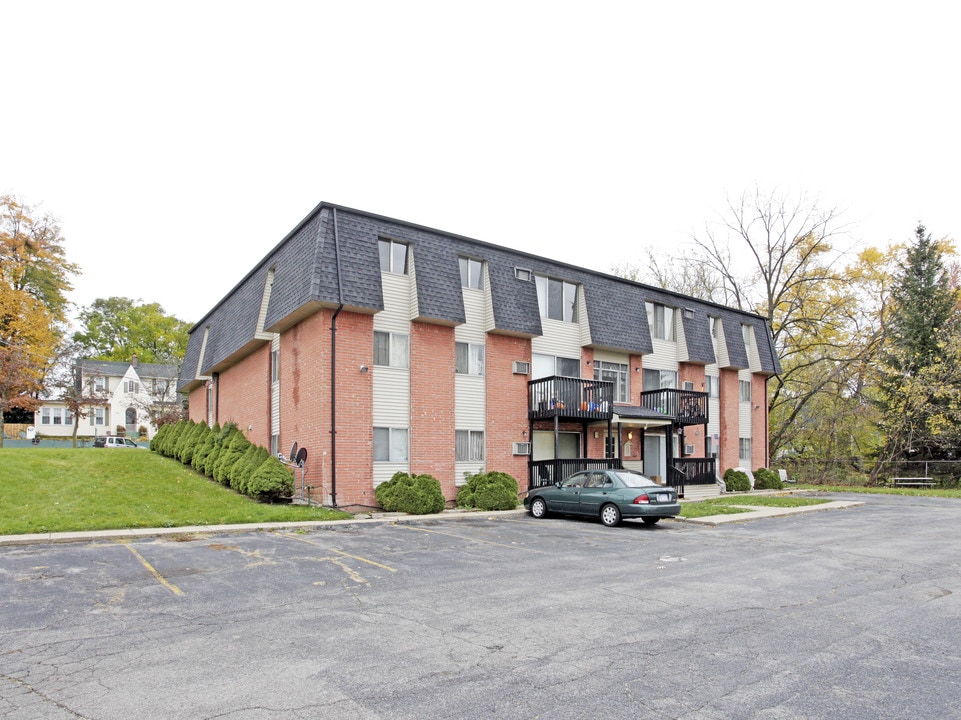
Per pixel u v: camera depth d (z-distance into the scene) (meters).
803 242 37.28
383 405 18.17
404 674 4.96
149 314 66.19
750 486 28.22
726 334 29.22
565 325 22.86
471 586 8.16
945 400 33.72
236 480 18.00
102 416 56.53
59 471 18.42
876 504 23.20
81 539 11.51
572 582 8.48
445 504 18.95
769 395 41.28
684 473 24.05
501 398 20.73
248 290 22.70
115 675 4.90
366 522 14.94
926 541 12.98
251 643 5.71
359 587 8.02
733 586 8.38
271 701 4.41
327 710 4.27
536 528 14.40
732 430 29.17
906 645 5.87
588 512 15.65
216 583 8.12
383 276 18.58
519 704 4.40
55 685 4.70
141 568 8.98
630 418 22.36
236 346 22.70
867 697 4.59
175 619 6.48
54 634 5.95
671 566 9.80
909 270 36.94
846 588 8.34
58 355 39.69
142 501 15.31
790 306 38.41
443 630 6.18
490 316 20.38
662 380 26.34
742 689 4.73
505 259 21.25
